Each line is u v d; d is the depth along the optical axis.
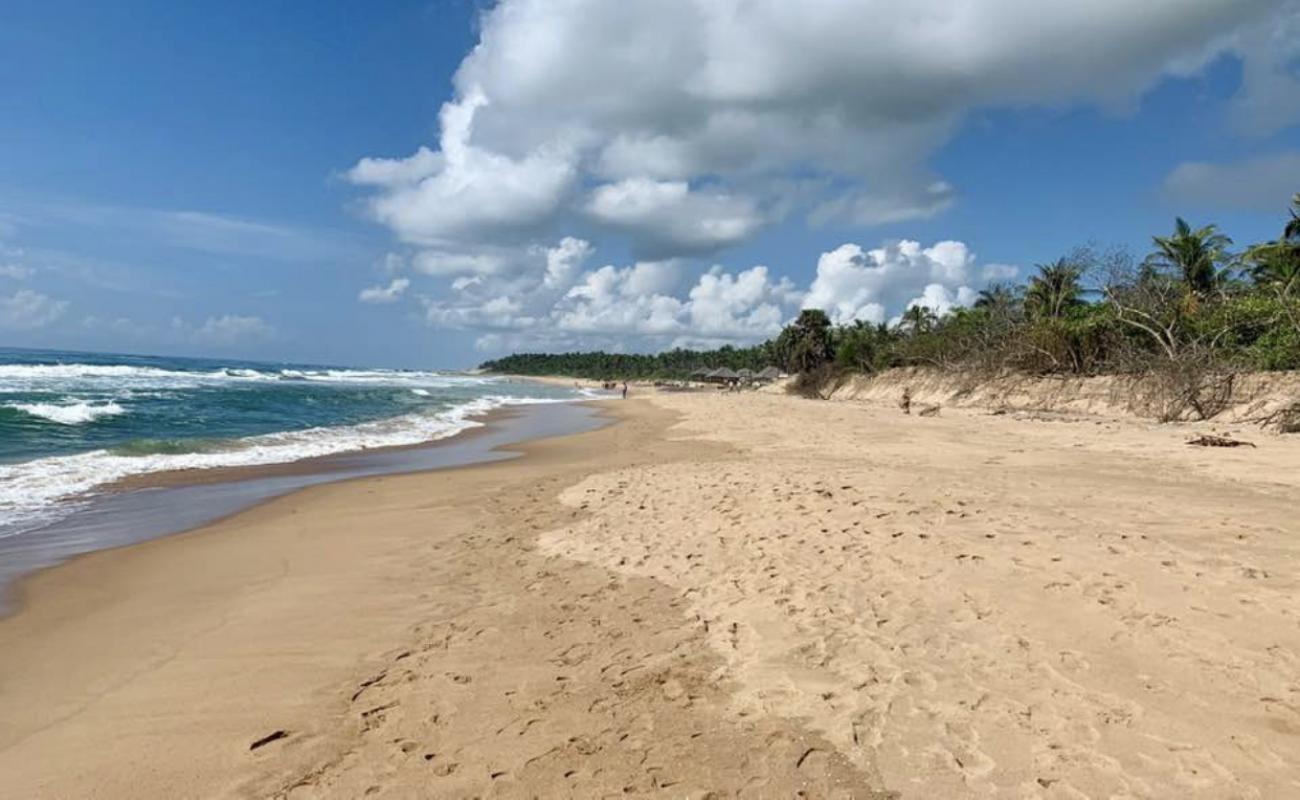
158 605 6.74
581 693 4.73
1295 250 31.52
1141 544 6.57
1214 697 4.04
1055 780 3.47
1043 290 44.88
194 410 28.83
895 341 59.25
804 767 3.77
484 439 23.88
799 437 21.44
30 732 4.42
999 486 10.20
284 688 4.95
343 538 9.36
